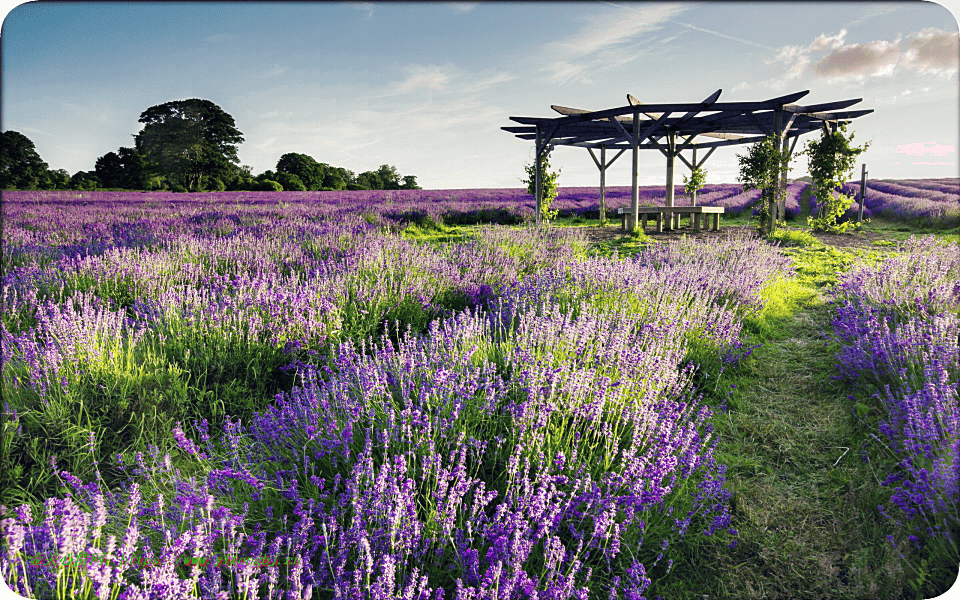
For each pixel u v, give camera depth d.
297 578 1.77
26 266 5.90
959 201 17.16
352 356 3.63
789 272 7.56
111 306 5.04
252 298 4.65
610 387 3.25
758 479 2.95
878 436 3.17
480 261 7.09
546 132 14.91
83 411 3.22
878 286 5.19
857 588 2.16
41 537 1.92
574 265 6.30
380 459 2.59
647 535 2.39
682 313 4.76
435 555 2.08
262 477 2.48
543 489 2.19
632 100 12.20
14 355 3.50
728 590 2.20
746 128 14.86
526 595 1.90
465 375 3.19
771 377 4.27
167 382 3.58
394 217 15.30
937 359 3.25
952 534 2.25
